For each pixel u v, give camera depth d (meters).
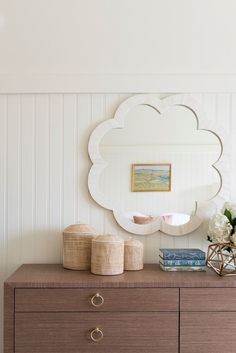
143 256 2.47
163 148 2.44
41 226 2.45
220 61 2.47
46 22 2.44
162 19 2.46
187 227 2.45
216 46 2.46
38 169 2.45
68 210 2.46
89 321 2.03
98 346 2.04
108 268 2.14
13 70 2.44
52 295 2.02
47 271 2.24
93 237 2.28
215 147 2.45
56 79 2.43
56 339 2.03
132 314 2.03
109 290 2.03
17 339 2.03
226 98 2.46
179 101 2.44
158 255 2.47
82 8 2.45
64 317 2.03
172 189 2.45
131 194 2.45
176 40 2.46
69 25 2.45
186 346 2.05
